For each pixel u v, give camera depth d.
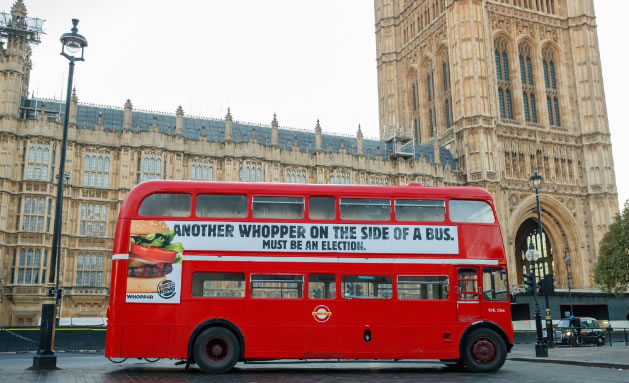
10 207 53.44
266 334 21.19
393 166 75.88
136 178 59.00
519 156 84.06
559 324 50.78
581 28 91.19
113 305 20.86
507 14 88.69
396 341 21.69
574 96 90.31
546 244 89.56
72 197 56.78
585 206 86.44
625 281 61.44
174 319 20.92
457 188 23.31
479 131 80.56
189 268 21.27
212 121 71.44
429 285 22.22
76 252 56.03
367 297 21.83
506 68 88.81
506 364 27.17
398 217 22.58
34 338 39.47
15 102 55.38
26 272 52.34
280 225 21.94
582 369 23.75
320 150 69.94
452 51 86.12
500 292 22.56
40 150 55.34
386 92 103.31
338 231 22.14
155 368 24.05
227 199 22.02
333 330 21.42
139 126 64.06
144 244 21.30
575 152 88.25
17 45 56.34
